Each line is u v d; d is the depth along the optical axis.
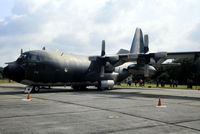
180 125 6.28
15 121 6.49
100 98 13.73
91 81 22.34
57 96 14.77
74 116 7.44
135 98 14.22
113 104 10.77
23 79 17.08
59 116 7.40
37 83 18.02
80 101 11.88
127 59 20.94
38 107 9.40
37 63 17.50
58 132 5.33
